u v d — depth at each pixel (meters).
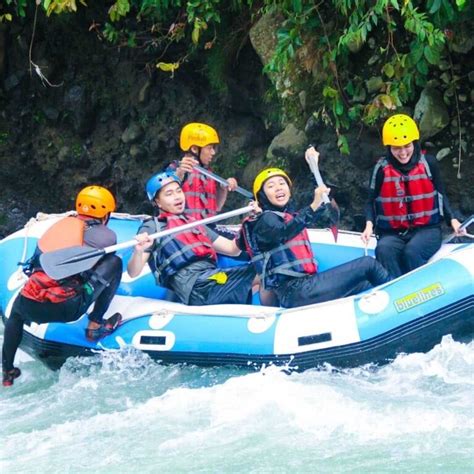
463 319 9.60
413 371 9.40
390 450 7.76
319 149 13.88
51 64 16.61
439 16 11.98
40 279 9.60
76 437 8.45
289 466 7.62
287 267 10.04
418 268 9.80
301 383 9.22
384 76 13.09
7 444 8.38
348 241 11.56
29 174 16.78
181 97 15.96
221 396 9.02
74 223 9.86
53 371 10.70
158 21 15.56
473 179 13.03
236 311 9.96
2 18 15.56
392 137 10.36
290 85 13.98
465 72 13.03
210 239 10.98
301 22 12.74
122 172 16.41
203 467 7.70
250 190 15.19
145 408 8.95
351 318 9.50
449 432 8.00
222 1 14.70
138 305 10.43
